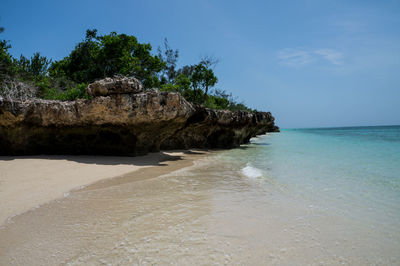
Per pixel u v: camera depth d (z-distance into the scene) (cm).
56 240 330
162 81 3869
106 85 988
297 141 2925
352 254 304
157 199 518
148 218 412
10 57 1892
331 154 1452
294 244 330
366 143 2339
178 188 611
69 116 1024
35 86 1633
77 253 298
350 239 345
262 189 614
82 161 946
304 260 290
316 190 610
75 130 1080
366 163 1082
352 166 999
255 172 848
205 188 616
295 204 498
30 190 556
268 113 2939
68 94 1569
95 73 2575
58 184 616
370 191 602
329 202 512
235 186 641
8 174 698
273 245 327
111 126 1055
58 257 289
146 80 2952
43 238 336
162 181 688
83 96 1562
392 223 401
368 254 304
